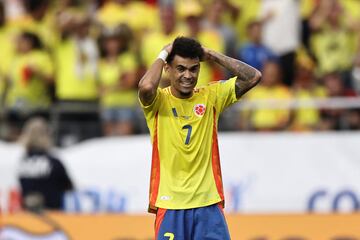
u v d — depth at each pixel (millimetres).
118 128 43875
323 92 44625
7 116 44375
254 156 43094
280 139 43094
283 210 42812
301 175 42875
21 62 44500
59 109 44375
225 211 42781
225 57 25891
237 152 43094
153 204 25719
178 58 25250
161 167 25781
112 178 43281
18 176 43094
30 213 42438
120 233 41750
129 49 44406
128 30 44469
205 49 25766
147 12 45844
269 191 42875
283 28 44969
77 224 42000
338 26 46250
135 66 44031
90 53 44594
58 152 43594
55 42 45094
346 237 40969
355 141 42844
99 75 44438
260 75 25969
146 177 43219
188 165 25625
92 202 43156
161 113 25812
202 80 42375
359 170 42781
